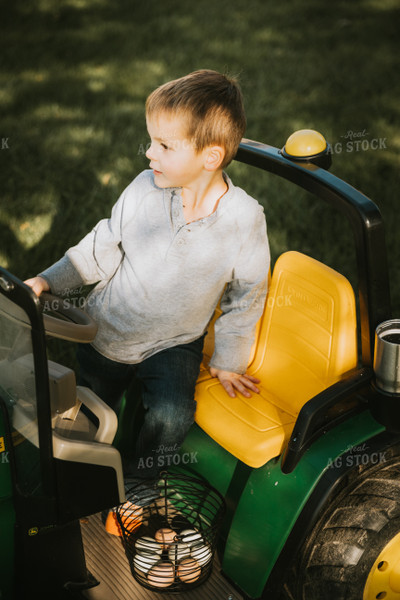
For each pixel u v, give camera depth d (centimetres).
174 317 194
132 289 193
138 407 215
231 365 206
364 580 192
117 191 411
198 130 176
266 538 184
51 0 697
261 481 188
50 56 591
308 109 514
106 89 542
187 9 688
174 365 196
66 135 473
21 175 424
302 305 207
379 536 188
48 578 180
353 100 529
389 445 179
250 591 189
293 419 199
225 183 193
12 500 172
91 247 196
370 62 587
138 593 193
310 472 180
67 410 171
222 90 180
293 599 188
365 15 671
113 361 201
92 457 168
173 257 189
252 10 686
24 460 165
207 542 200
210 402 203
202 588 197
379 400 179
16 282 145
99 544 205
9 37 623
